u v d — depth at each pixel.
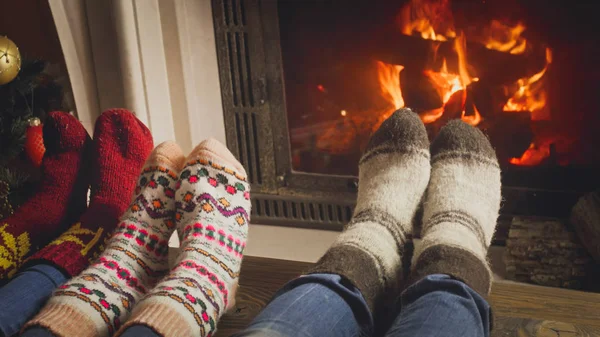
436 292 0.73
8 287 0.87
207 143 1.01
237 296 0.99
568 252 1.72
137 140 1.15
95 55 1.87
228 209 0.96
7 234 1.03
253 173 2.11
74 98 1.92
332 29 1.92
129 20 1.80
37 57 1.93
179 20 1.89
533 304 0.93
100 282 0.85
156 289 0.79
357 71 1.94
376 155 1.07
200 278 0.84
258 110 2.04
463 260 0.80
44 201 1.11
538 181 1.87
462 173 1.05
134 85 1.86
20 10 1.95
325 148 2.04
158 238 0.96
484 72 1.84
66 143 1.16
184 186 0.97
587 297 0.94
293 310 0.70
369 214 0.96
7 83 1.68
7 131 1.69
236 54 2.00
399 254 0.92
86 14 1.83
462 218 0.95
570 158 1.84
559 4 1.74
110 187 1.09
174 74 1.95
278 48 1.96
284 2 1.93
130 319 0.74
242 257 0.98
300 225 2.12
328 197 2.06
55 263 0.92
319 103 2.00
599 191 1.72
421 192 1.03
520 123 1.85
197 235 0.92
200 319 0.78
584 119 1.80
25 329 0.76
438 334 0.66
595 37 1.74
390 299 0.84
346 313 0.73
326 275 0.77
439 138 1.12
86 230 1.00
